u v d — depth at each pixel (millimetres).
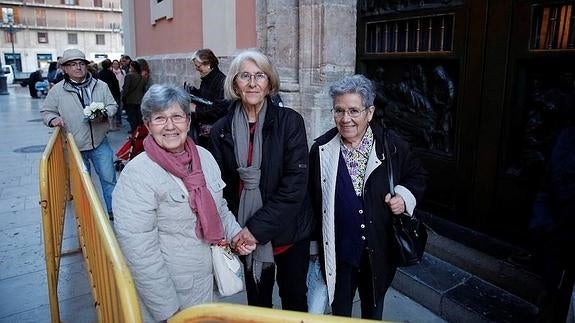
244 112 2039
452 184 3072
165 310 1583
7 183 5875
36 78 21516
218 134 2053
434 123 3176
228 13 5355
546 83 2486
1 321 2738
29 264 3512
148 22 9477
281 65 4270
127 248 1546
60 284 3219
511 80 2615
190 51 7129
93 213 1633
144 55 10094
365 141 1963
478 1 2738
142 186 1579
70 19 48844
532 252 2594
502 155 2725
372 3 3637
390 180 1912
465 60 2865
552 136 2475
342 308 2051
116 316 1366
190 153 1743
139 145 3807
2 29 45719
